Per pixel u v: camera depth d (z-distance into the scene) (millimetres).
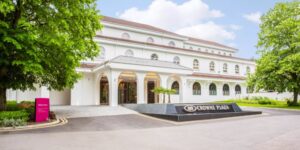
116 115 16219
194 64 36938
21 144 7375
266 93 37438
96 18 14656
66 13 12375
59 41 11789
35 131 10047
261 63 27188
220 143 7832
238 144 7672
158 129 11180
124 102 28109
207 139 8539
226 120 15086
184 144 7660
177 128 11516
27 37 10812
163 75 25750
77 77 15930
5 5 9711
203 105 16641
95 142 7871
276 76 25719
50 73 14164
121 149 6910
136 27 33750
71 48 13266
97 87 25922
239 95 40188
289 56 24938
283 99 35156
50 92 26812
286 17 27391
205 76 34938
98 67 24062
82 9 13906
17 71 12703
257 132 10117
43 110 12797
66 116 15242
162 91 23562
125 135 9375
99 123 12852
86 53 15172
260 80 27125
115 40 28781
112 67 22000
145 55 31312
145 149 6941
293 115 18156
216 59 39812
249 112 18281
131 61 24047
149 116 16016
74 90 25422
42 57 11992
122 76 27797
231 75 41750
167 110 15133
